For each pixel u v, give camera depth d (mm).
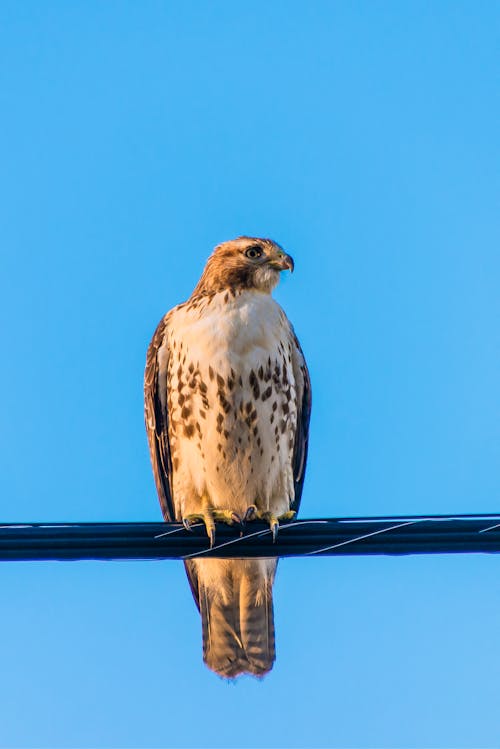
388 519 10422
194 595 15008
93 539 10516
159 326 14820
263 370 13984
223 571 14273
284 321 14523
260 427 14062
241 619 14367
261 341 14031
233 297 14445
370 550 10445
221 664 14352
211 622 14406
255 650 14336
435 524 10312
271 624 14414
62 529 10461
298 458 15109
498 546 10203
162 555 10609
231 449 14086
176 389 14258
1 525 10375
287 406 14312
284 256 14797
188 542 10656
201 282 15148
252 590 14336
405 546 10367
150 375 14797
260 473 14227
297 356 14812
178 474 14523
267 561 14297
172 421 14445
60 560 10438
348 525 10547
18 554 10391
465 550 10258
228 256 14953
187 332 14172
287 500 14555
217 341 13938
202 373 13961
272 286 14852
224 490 14297
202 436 14117
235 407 13953
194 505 14523
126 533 10586
